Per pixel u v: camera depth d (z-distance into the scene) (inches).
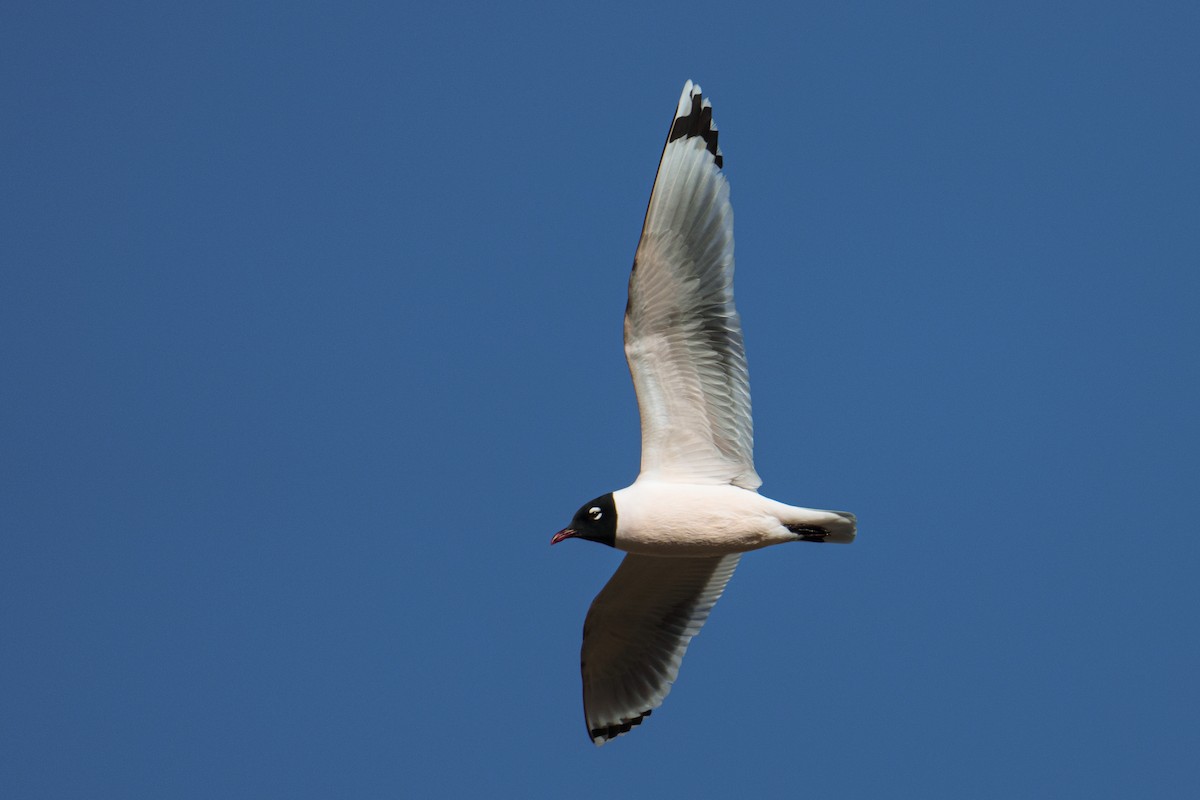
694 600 631.2
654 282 538.0
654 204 534.3
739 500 540.1
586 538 549.3
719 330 543.5
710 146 547.5
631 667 646.5
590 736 650.2
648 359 546.6
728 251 544.4
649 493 542.9
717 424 548.1
